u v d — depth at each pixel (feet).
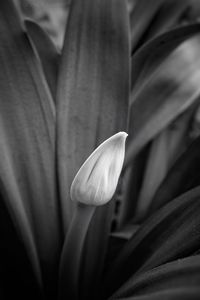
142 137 1.50
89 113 1.34
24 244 1.30
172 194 1.53
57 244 1.36
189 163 1.52
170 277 0.92
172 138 1.87
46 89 1.36
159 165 1.86
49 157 1.35
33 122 1.34
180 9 1.85
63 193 1.34
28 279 1.35
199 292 0.78
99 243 1.37
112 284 1.36
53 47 1.61
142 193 1.84
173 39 1.48
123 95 1.33
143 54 1.51
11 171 1.29
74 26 1.32
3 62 1.33
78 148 1.34
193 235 1.19
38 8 2.96
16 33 1.33
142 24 1.81
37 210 1.34
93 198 1.09
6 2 1.32
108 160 1.05
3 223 1.30
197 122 2.41
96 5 1.33
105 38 1.33
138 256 1.32
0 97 1.32
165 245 1.23
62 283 1.30
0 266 1.34
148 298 0.89
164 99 1.55
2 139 1.30
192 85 1.57
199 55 1.65
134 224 1.77
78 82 1.33
